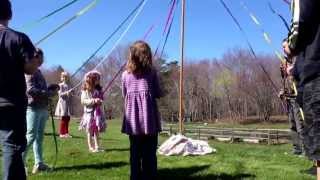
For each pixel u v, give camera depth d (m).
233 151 4.41
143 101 2.84
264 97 29.73
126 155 4.18
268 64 29.05
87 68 8.93
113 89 23.86
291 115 4.17
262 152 4.40
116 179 3.10
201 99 32.72
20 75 2.18
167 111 24.89
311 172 3.20
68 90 6.45
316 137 1.67
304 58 1.73
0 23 2.20
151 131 2.83
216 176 3.16
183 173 3.27
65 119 6.41
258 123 27.75
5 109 2.14
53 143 5.35
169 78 24.55
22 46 2.16
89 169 3.49
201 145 4.17
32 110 3.31
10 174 2.13
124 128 2.87
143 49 2.87
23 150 2.18
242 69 31.56
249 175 3.16
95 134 4.55
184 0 4.57
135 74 2.87
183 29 4.55
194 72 32.91
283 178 3.06
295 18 1.69
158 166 3.52
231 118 30.86
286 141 10.50
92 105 4.56
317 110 1.67
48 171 3.42
